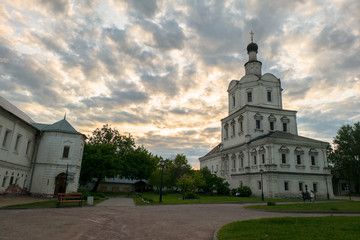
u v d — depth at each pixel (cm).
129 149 5500
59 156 3284
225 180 5175
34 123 3791
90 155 4425
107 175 4472
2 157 2669
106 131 5344
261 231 982
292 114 4925
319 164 4153
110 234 984
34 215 1429
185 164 6231
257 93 4978
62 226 1116
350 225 1097
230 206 2355
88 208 1936
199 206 2334
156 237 953
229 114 5538
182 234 1015
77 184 3444
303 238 862
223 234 943
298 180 3925
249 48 5597
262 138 4109
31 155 3281
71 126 3594
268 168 3847
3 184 2736
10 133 2839
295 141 4088
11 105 3491
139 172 5366
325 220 1244
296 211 1838
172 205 2431
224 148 5450
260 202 2952
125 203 2528
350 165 5606
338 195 5831
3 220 1209
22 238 872
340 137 5919
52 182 3183
